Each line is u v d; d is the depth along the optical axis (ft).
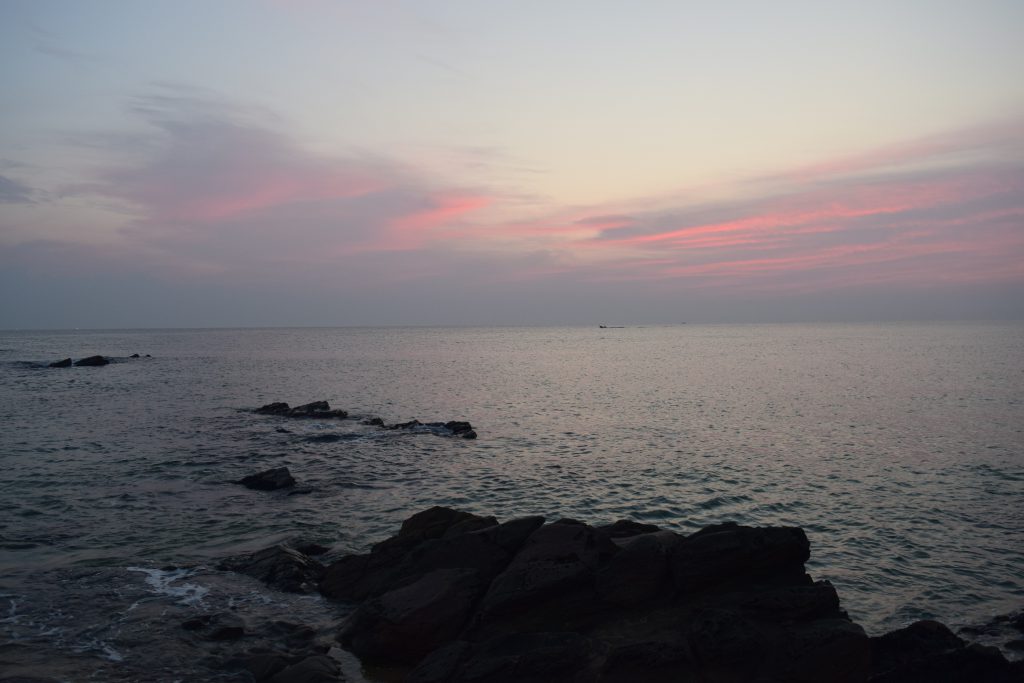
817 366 351.46
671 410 186.91
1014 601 59.67
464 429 148.66
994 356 404.16
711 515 85.56
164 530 76.64
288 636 50.39
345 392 239.71
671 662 41.47
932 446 130.31
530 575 49.65
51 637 48.96
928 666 43.14
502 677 41.60
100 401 204.13
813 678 41.55
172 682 42.93
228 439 138.51
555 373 326.44
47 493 92.32
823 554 71.36
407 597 50.11
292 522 80.79
